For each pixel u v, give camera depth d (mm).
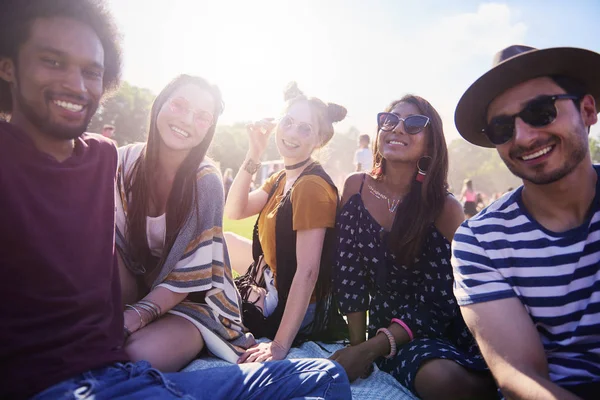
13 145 1565
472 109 2094
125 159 2623
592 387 1786
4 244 1492
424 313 2662
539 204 1937
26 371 1479
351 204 2961
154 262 2652
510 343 1837
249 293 3150
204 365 2443
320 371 1868
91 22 1787
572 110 1812
